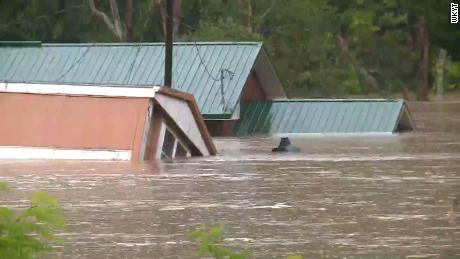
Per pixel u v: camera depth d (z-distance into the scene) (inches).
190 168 4062.5
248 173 3868.1
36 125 4488.2
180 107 4552.2
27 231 1353.3
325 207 2928.2
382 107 6432.1
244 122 6397.6
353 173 3858.3
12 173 3833.7
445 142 5521.7
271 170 3988.7
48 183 3494.1
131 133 4379.9
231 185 3457.2
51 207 1381.6
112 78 6471.5
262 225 2605.8
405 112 6501.0
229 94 6230.3
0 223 1341.0
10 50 6756.9
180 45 6540.4
